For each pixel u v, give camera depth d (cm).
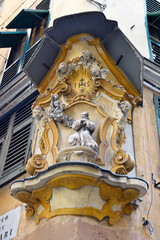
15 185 575
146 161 688
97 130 626
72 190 549
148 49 908
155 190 663
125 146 667
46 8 1008
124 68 729
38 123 670
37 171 584
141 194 558
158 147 734
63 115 638
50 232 550
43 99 688
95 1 865
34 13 973
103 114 638
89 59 679
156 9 1038
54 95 657
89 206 549
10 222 658
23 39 1099
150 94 828
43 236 556
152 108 801
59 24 682
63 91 666
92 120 639
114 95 664
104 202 562
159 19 998
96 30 696
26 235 595
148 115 776
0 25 1323
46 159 612
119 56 712
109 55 715
